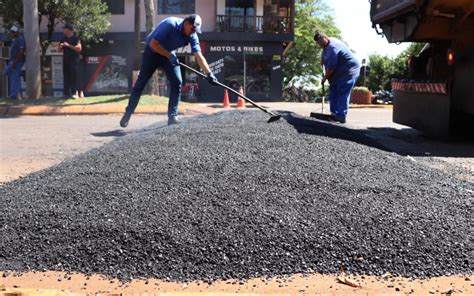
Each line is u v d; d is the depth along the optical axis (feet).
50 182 12.94
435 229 10.28
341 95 30.17
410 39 25.93
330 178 12.74
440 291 8.46
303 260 9.32
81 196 11.70
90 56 86.84
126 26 86.12
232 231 9.98
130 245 9.61
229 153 14.57
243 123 20.75
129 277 8.91
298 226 10.18
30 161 20.13
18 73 49.85
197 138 16.89
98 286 8.62
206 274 8.98
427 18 24.04
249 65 85.46
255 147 15.52
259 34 84.17
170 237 9.77
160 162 13.71
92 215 10.64
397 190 12.37
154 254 9.41
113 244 9.64
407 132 30.17
